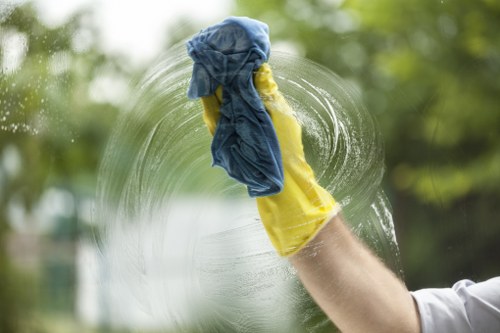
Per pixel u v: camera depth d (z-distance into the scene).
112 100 3.70
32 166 4.12
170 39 3.51
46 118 3.17
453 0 4.53
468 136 4.46
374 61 4.63
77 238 4.04
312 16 4.61
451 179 4.26
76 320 3.55
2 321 3.97
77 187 4.16
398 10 4.59
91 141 3.87
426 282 3.84
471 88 4.50
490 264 3.76
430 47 4.59
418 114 4.54
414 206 4.29
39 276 4.07
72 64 3.31
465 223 3.97
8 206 4.27
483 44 4.48
